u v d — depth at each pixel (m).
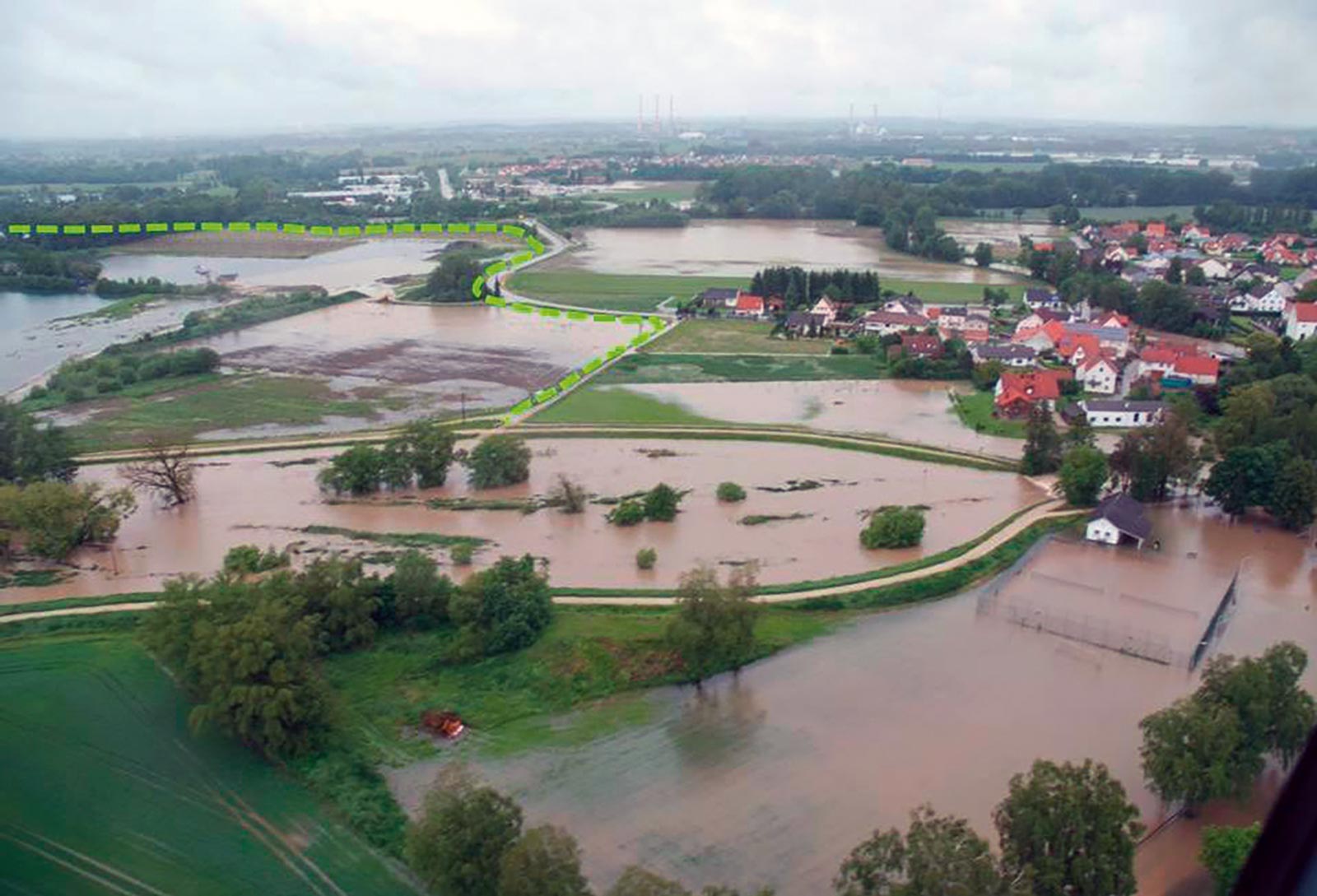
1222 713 52.09
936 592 80.44
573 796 55.81
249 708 58.19
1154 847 50.09
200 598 68.12
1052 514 97.44
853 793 55.44
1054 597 78.19
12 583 86.12
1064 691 65.69
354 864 50.47
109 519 94.62
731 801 54.97
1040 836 43.66
